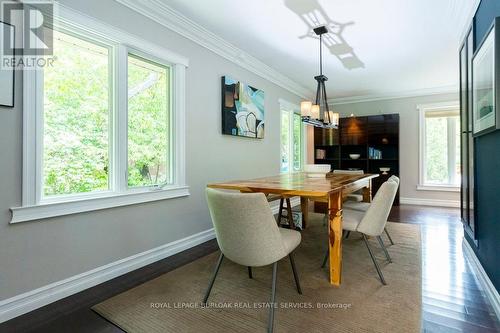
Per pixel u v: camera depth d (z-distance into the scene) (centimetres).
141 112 251
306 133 587
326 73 438
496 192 169
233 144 357
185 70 282
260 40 317
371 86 512
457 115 504
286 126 518
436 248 273
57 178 191
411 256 252
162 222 259
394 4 240
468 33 239
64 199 190
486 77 174
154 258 249
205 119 310
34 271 172
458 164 508
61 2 183
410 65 397
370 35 301
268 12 256
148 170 257
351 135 579
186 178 286
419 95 534
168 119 276
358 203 298
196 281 206
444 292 187
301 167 568
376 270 221
